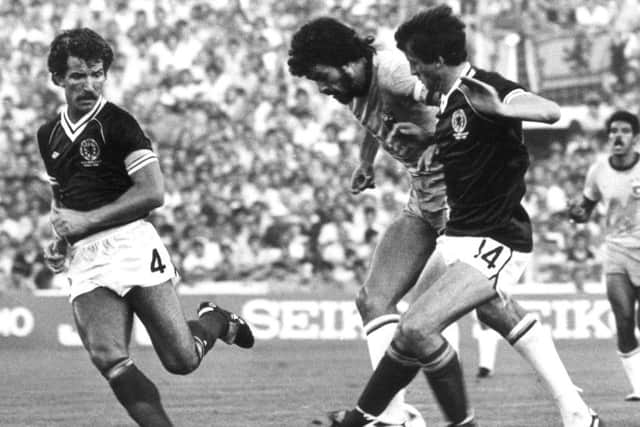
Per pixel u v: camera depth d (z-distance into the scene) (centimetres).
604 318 5041
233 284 5419
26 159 6088
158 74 6712
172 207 5912
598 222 5609
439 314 1727
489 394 2877
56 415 2498
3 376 3631
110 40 6919
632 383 2805
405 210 2019
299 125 6469
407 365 1750
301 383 3272
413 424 1980
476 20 6750
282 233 5616
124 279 1725
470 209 1764
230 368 3881
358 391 3011
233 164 6112
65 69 1709
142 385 1717
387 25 7019
